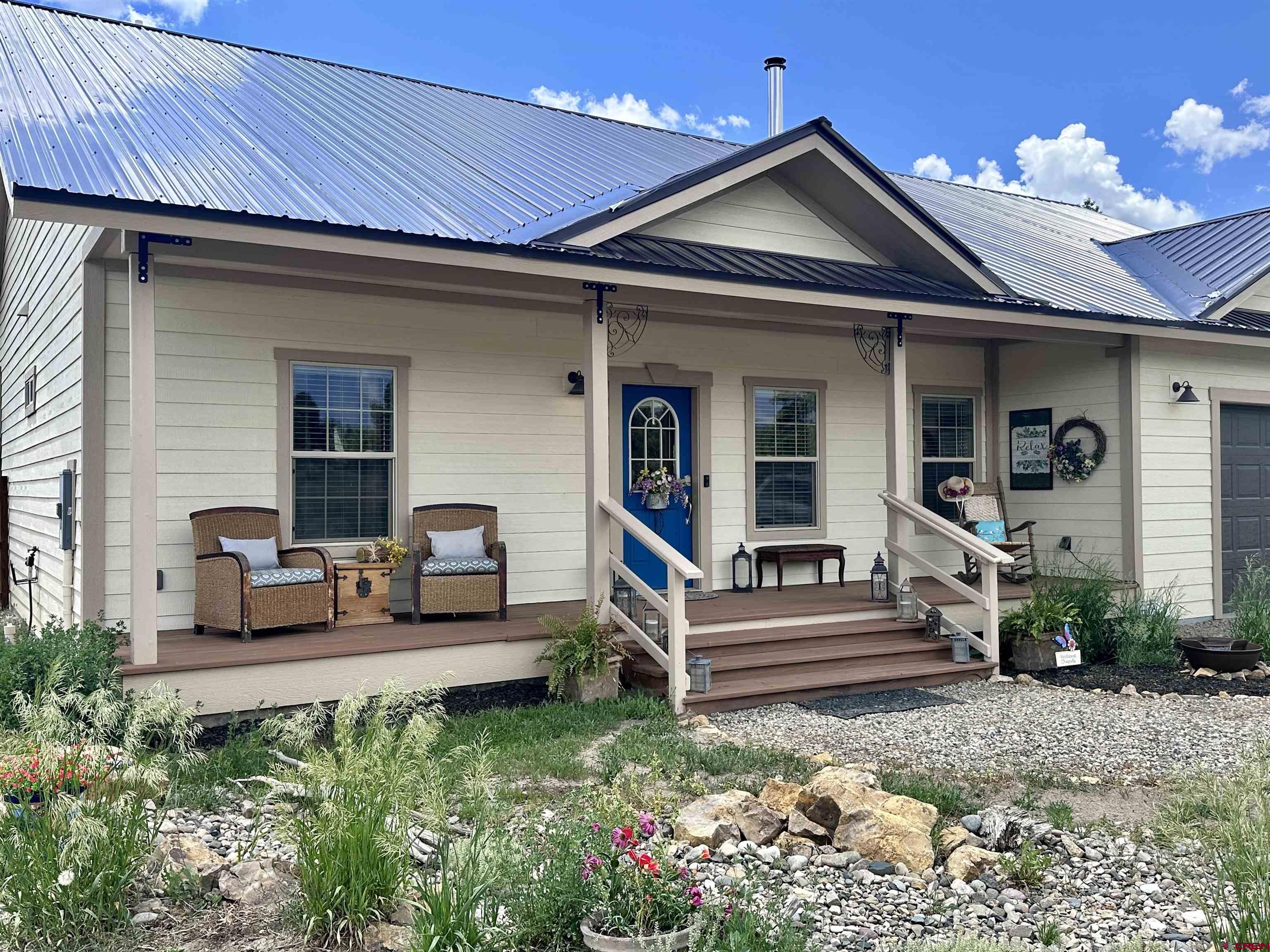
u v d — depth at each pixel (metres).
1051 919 3.86
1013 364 12.34
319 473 8.63
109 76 9.57
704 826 4.57
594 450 7.95
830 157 9.12
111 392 7.67
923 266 10.09
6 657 5.86
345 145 9.04
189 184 6.64
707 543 10.53
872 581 9.50
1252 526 12.12
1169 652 9.55
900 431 9.47
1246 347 11.83
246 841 4.43
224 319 8.20
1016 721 7.16
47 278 9.72
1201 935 3.69
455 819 4.74
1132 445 10.95
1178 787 5.56
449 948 3.22
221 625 7.38
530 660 7.83
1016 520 12.28
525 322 9.54
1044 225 14.52
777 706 7.62
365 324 8.77
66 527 8.22
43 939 3.41
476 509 8.95
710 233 9.36
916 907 3.96
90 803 3.87
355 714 4.32
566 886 3.45
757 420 10.96
